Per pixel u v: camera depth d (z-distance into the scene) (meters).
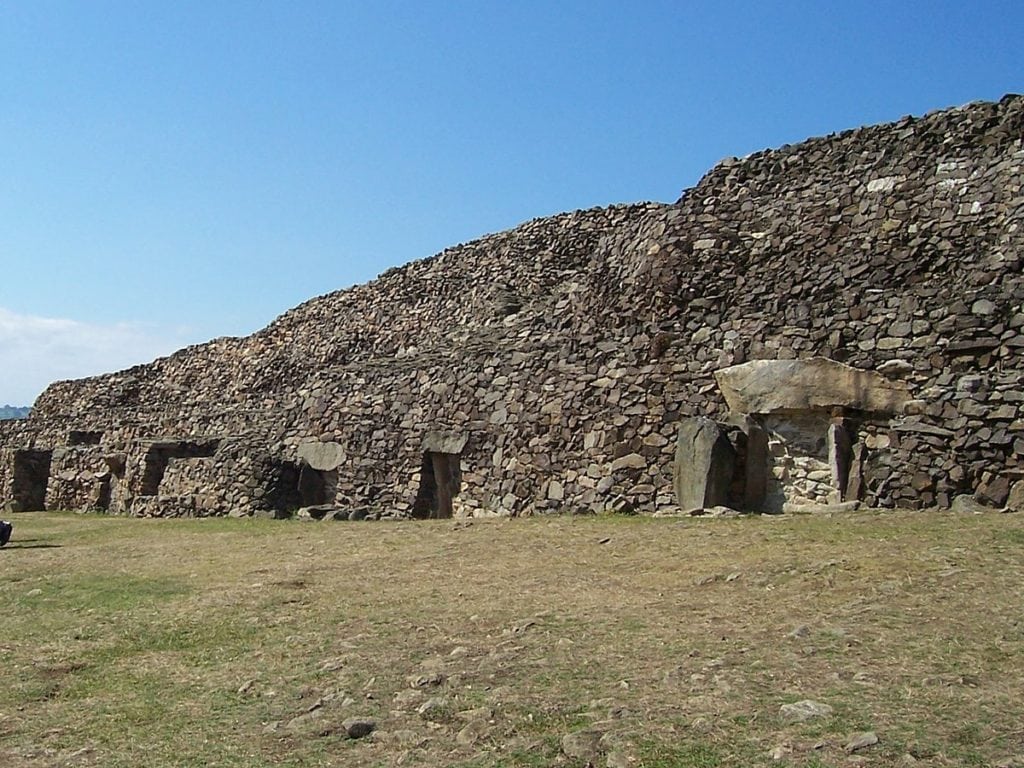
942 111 15.08
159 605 10.48
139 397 34.97
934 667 6.50
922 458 12.68
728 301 15.80
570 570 10.91
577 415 16.52
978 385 12.46
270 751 6.07
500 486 17.53
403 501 19.34
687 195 17.12
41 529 20.25
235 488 21.48
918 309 13.32
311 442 21.58
